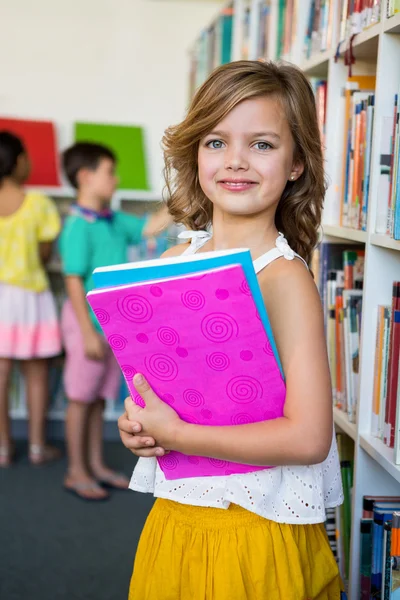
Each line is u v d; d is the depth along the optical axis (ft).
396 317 4.74
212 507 4.11
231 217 4.18
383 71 4.85
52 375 13.08
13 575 8.16
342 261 6.25
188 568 4.17
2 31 13.85
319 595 4.37
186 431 3.85
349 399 5.54
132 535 9.34
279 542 4.07
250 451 3.75
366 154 5.24
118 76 14.20
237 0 10.22
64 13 13.94
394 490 5.22
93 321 10.37
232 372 3.72
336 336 5.96
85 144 10.44
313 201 4.54
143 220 11.01
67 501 10.41
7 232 11.30
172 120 14.34
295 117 4.11
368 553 5.18
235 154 3.98
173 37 14.23
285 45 7.75
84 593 7.83
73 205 10.44
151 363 3.83
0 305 11.42
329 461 4.45
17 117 13.50
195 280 3.51
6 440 11.91
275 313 3.95
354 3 5.51
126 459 12.21
